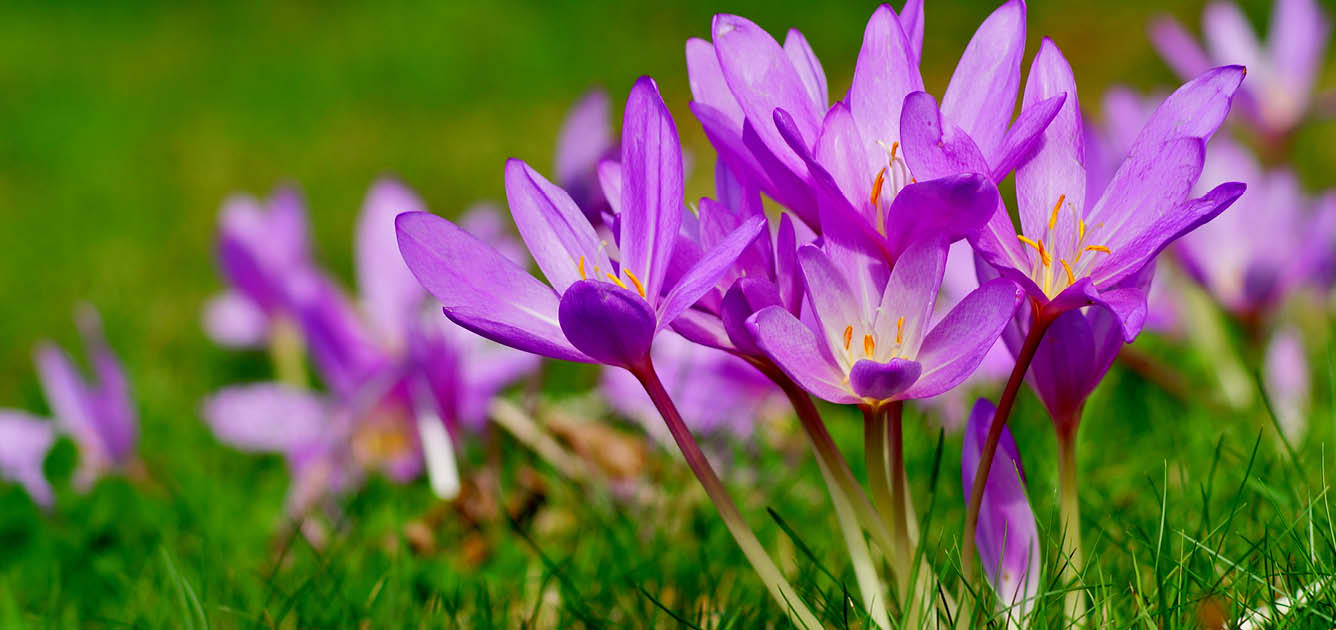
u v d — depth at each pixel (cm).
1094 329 115
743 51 114
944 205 110
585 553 134
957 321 111
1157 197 112
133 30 572
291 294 151
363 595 131
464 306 113
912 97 110
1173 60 181
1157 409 144
